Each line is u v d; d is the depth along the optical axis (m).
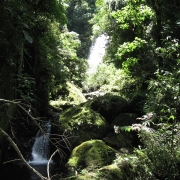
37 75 7.07
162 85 3.59
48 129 6.28
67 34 12.39
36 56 6.43
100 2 10.71
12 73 4.55
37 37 6.06
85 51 18.05
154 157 3.34
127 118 5.62
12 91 4.73
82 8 19.36
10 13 3.87
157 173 3.29
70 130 5.36
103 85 11.55
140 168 3.38
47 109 7.80
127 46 6.98
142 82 7.27
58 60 8.80
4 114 4.26
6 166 4.98
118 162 3.64
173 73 3.70
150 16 7.06
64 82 10.19
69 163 4.39
